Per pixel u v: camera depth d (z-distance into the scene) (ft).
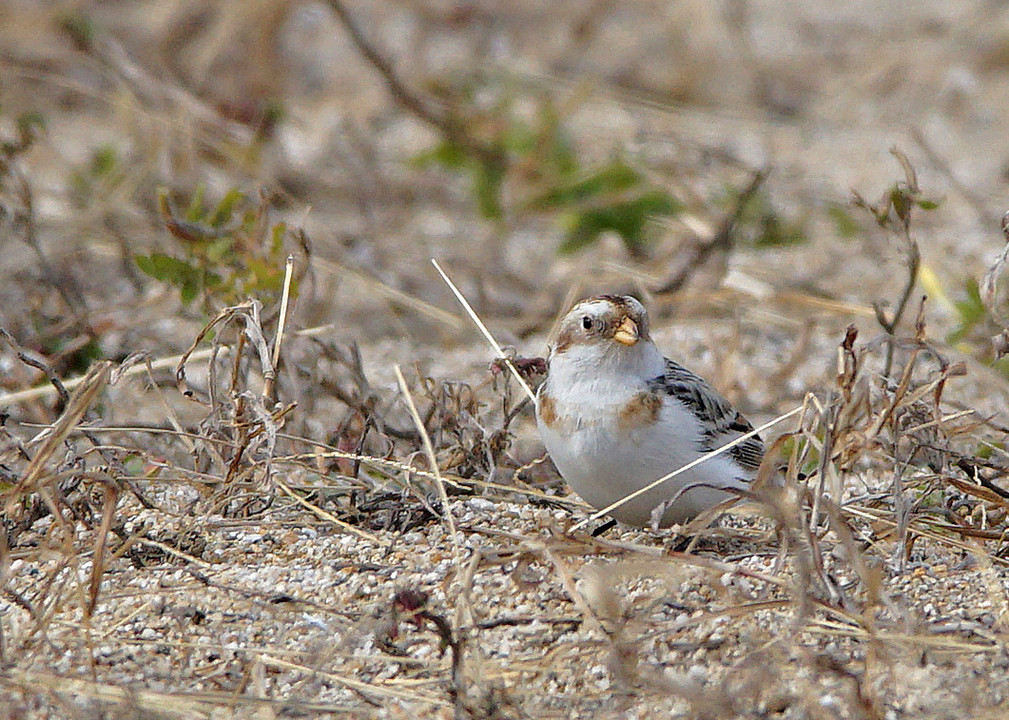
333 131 57.67
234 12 60.08
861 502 28.12
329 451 30.86
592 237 50.29
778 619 23.90
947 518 27.48
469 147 53.47
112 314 43.14
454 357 41.73
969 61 68.90
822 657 21.80
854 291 45.98
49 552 25.53
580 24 68.44
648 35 70.95
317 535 28.07
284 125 58.80
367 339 43.16
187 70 59.93
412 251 50.19
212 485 29.25
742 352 41.91
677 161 55.67
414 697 22.12
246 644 23.94
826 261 48.65
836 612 23.63
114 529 27.22
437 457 31.65
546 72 66.08
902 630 23.21
